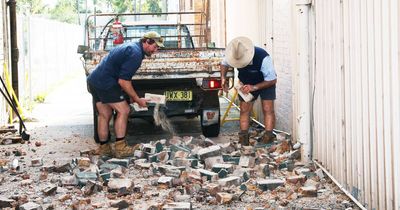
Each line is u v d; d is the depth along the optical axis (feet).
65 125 43.39
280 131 36.22
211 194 22.71
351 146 21.65
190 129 39.63
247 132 31.58
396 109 17.20
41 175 25.86
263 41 40.86
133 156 29.58
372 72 19.12
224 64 32.94
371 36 19.13
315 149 26.78
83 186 24.47
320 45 25.40
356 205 20.93
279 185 23.52
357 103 20.66
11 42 48.01
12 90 45.09
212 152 27.73
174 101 35.55
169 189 23.95
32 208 20.84
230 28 55.62
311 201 21.83
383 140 18.39
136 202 22.31
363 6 19.79
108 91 28.91
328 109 24.52
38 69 66.69
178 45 43.68
